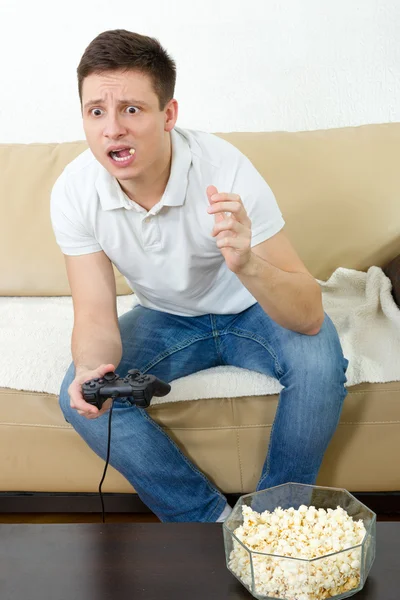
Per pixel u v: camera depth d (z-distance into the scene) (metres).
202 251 1.56
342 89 2.26
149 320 1.69
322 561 0.92
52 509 1.78
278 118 2.29
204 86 2.29
